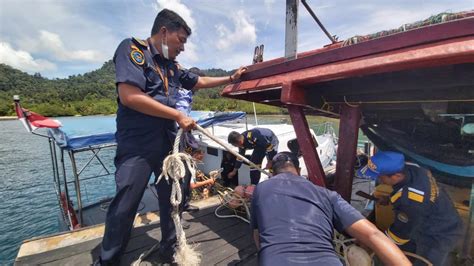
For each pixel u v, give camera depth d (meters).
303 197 1.59
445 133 2.40
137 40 1.92
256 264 2.39
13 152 21.31
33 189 12.69
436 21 1.35
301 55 2.08
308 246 1.38
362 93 2.01
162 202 2.34
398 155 1.92
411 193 1.86
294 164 2.00
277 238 1.44
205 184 6.04
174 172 1.82
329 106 2.34
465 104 1.83
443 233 1.96
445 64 1.30
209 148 8.05
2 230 9.06
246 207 3.20
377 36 1.65
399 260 1.28
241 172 6.81
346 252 1.84
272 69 2.15
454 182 2.55
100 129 10.58
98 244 2.68
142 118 2.01
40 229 9.21
